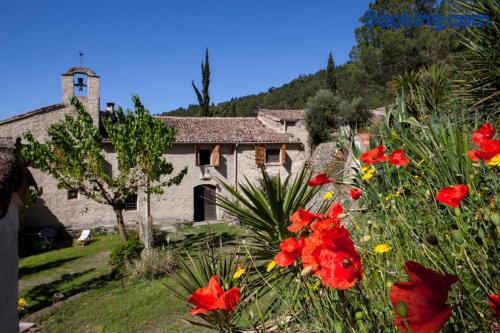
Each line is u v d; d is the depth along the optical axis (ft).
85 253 51.21
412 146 8.29
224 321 4.94
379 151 6.83
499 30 13.51
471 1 14.82
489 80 13.51
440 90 19.54
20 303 30.60
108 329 25.48
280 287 6.38
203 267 8.51
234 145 67.67
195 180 65.87
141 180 54.34
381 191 7.02
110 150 62.54
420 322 2.20
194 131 68.64
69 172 48.55
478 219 4.44
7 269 12.00
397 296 2.34
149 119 49.80
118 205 51.67
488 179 5.77
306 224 4.45
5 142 11.08
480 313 2.99
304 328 4.73
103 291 34.68
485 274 3.61
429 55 68.18
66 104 62.13
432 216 5.34
